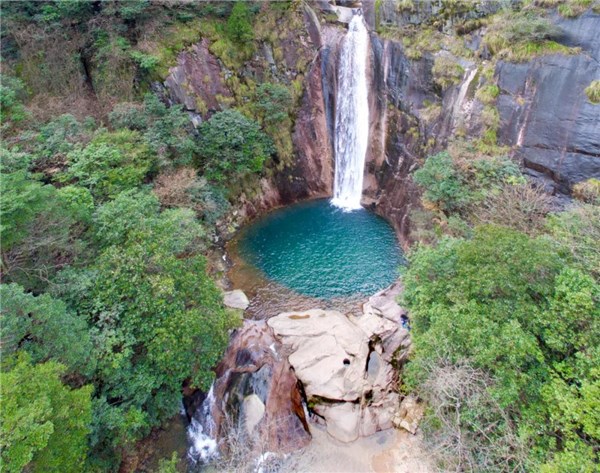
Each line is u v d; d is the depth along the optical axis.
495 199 16.17
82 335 10.39
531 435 8.84
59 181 16.45
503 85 18.56
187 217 16.36
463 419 9.74
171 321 11.65
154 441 13.02
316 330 16.16
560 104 16.41
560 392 8.44
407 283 13.62
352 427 13.26
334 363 14.63
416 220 19.92
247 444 12.93
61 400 8.72
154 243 13.06
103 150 17.23
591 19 15.76
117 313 11.54
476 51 20.34
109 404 11.02
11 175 12.12
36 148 17.33
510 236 11.32
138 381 11.38
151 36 23.06
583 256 11.45
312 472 12.45
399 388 14.20
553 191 16.59
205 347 12.67
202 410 13.95
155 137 19.88
